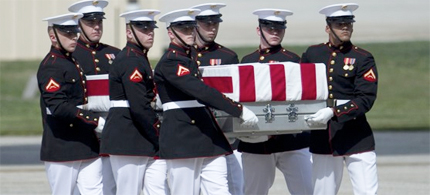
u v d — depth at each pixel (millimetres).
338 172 22438
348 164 22172
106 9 55219
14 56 74562
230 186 24703
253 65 20438
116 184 23250
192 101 20469
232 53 24906
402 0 89375
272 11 23719
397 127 52656
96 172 22469
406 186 31250
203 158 20484
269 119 20562
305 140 23797
